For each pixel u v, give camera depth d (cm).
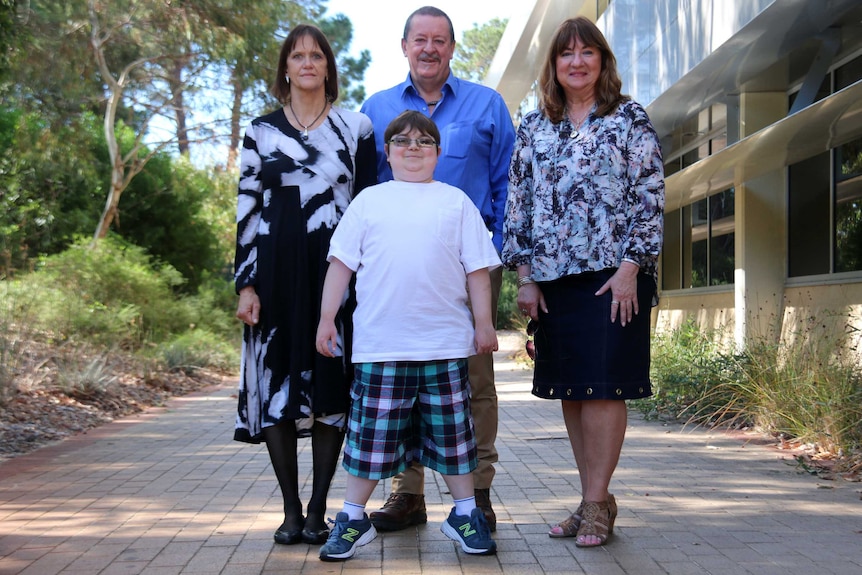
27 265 1602
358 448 372
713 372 823
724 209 1224
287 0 2202
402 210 378
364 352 373
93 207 2095
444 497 502
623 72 1264
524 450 668
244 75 2095
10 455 663
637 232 383
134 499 503
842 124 685
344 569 359
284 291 395
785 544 396
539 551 383
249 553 386
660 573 352
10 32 1044
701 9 877
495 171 450
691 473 568
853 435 620
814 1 674
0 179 1864
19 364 947
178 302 1806
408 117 387
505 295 2762
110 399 971
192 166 2303
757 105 986
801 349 808
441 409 376
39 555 387
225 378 1435
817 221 941
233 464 620
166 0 1917
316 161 399
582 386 387
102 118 2309
